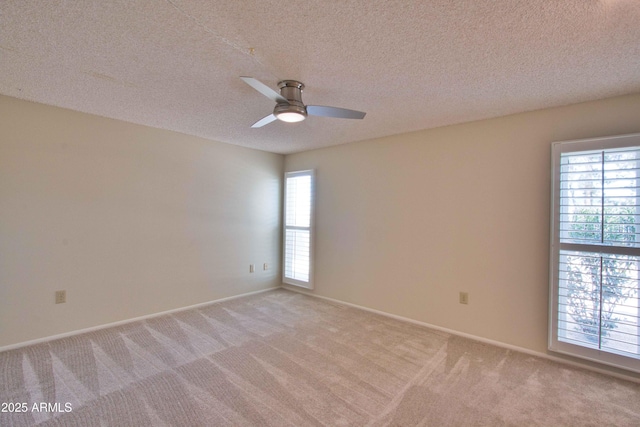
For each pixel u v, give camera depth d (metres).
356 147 4.09
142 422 1.82
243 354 2.69
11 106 2.69
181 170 3.81
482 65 1.98
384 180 3.80
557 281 2.58
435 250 3.36
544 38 1.66
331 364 2.54
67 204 3.00
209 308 3.95
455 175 3.23
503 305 2.93
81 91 2.49
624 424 1.86
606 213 2.38
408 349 2.83
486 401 2.07
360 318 3.64
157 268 3.63
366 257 3.95
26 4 1.42
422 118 3.04
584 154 2.48
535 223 2.77
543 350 2.71
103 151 3.21
